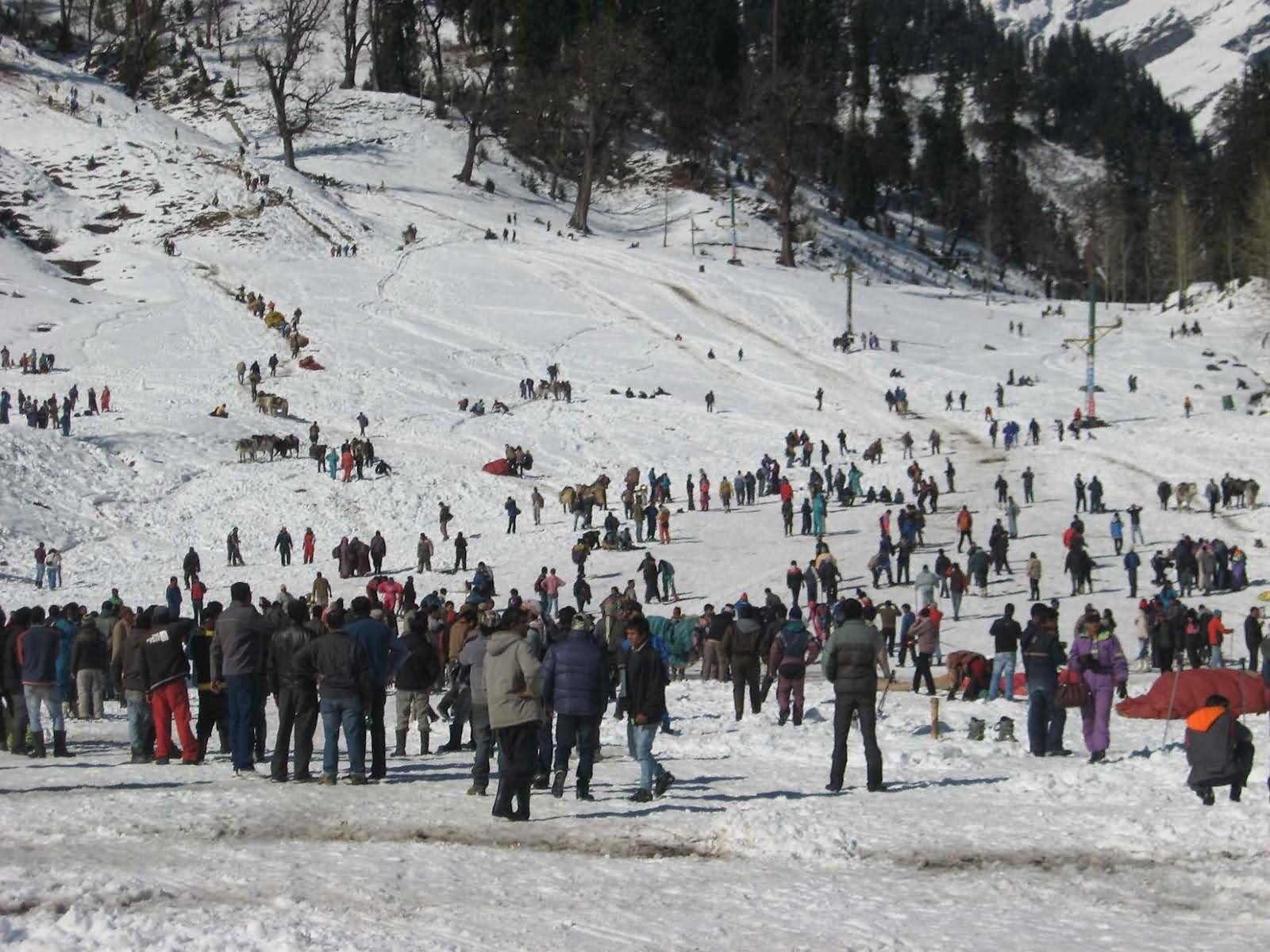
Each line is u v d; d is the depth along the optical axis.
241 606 31.03
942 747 34.25
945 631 69.50
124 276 173.62
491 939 16.84
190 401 124.56
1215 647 56.50
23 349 139.00
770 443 120.44
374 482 104.44
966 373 148.38
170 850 22.11
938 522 94.81
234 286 169.62
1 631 35.09
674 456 116.44
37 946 16.06
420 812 25.75
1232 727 25.69
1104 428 120.88
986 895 19.75
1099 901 19.44
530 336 156.88
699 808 26.28
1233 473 102.12
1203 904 19.30
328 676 29.09
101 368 134.75
